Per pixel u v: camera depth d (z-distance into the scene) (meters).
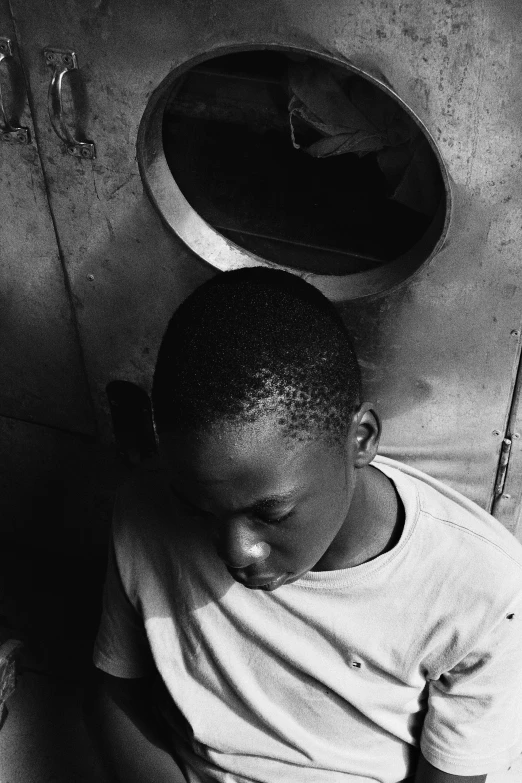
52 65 1.35
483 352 1.39
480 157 1.20
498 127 1.16
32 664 1.94
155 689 1.53
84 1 1.27
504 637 1.24
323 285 1.42
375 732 1.37
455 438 1.53
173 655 1.40
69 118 1.40
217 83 1.39
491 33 1.09
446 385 1.46
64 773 1.77
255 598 1.29
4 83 1.40
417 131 1.31
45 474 1.98
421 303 1.37
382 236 1.42
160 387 1.04
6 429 1.93
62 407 1.83
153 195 1.43
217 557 1.30
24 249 1.60
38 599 2.05
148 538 1.35
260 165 1.51
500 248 1.27
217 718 1.40
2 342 1.77
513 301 1.31
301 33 1.19
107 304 1.61
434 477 1.60
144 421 1.77
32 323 1.71
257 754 1.38
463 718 1.31
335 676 1.31
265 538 1.08
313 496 1.05
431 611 1.25
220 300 1.05
